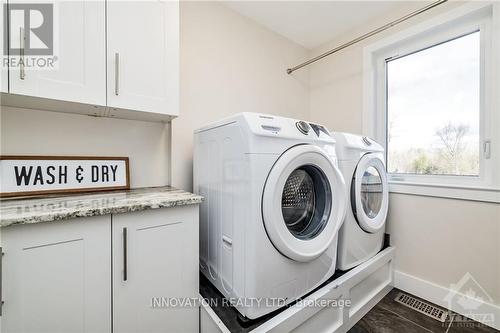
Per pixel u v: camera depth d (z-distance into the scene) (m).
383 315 1.48
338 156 1.42
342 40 2.27
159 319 1.02
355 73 2.15
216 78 1.86
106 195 1.18
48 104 1.07
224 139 1.12
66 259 0.81
